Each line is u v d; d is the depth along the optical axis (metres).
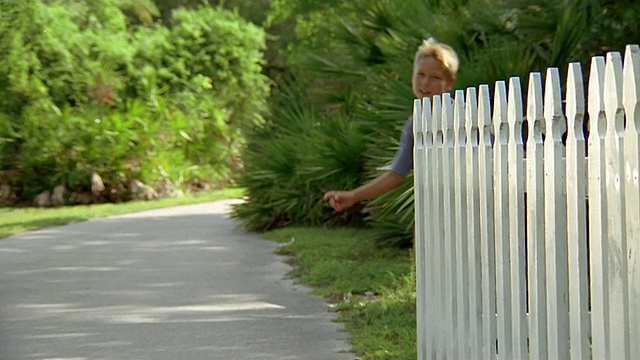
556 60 16.41
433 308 8.60
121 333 12.77
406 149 9.44
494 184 7.16
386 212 19.77
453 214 8.00
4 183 45.03
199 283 17.23
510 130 6.86
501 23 17.61
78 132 44.75
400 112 17.78
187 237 26.08
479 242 7.47
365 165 22.45
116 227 29.92
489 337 7.25
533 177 6.48
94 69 46.00
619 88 5.57
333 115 25.53
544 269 6.42
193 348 11.73
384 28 21.75
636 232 5.37
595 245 5.86
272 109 30.12
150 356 11.34
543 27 16.91
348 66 22.19
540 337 6.43
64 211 39.84
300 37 38.81
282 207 26.84
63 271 19.33
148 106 48.03
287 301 15.08
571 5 16.59
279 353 11.34
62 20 46.00
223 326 13.08
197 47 52.41
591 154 5.91
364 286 15.88
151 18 64.31
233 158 52.72
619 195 5.55
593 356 5.91
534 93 6.48
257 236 26.08
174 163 48.41
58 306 15.05
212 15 54.12
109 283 17.47
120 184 45.81
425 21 18.70
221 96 53.22
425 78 9.80
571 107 6.09
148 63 50.19
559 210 6.19
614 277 5.64
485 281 7.30
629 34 16.81
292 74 29.89
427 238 8.69
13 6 42.34
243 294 15.88
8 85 43.66
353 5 22.75
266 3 72.38
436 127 8.38
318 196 26.84
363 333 12.09
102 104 46.16
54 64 45.22
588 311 5.95
